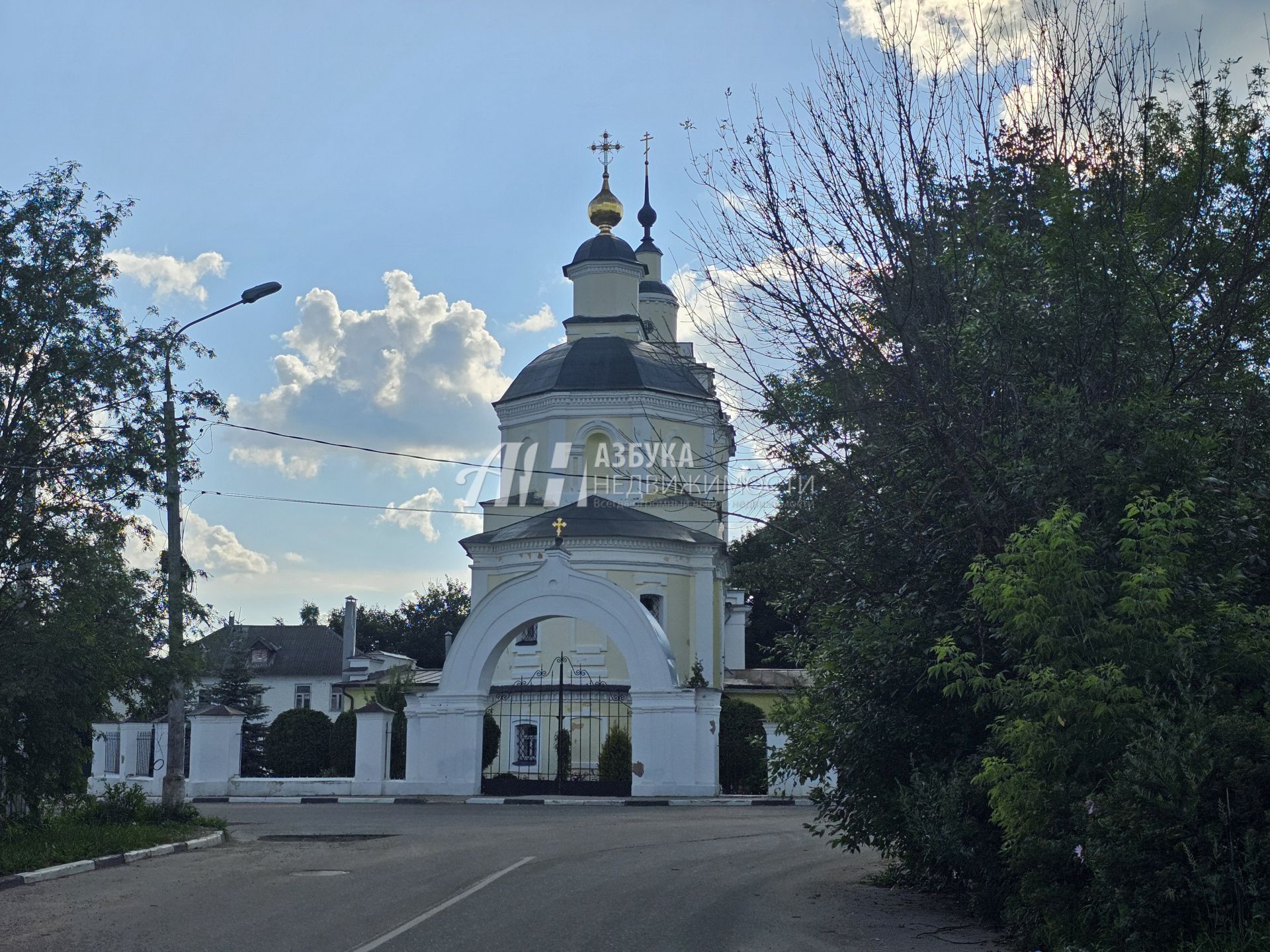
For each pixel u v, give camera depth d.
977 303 12.94
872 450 13.91
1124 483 11.02
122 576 19.45
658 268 53.53
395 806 27.61
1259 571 11.33
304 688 68.44
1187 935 8.30
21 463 19.09
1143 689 9.40
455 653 31.16
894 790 13.10
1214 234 13.63
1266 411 12.61
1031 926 9.94
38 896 12.76
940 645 11.27
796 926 10.91
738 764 32.75
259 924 10.50
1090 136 13.48
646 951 9.40
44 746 17.72
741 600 49.47
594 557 37.25
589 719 36.91
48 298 19.36
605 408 40.88
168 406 20.53
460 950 9.27
